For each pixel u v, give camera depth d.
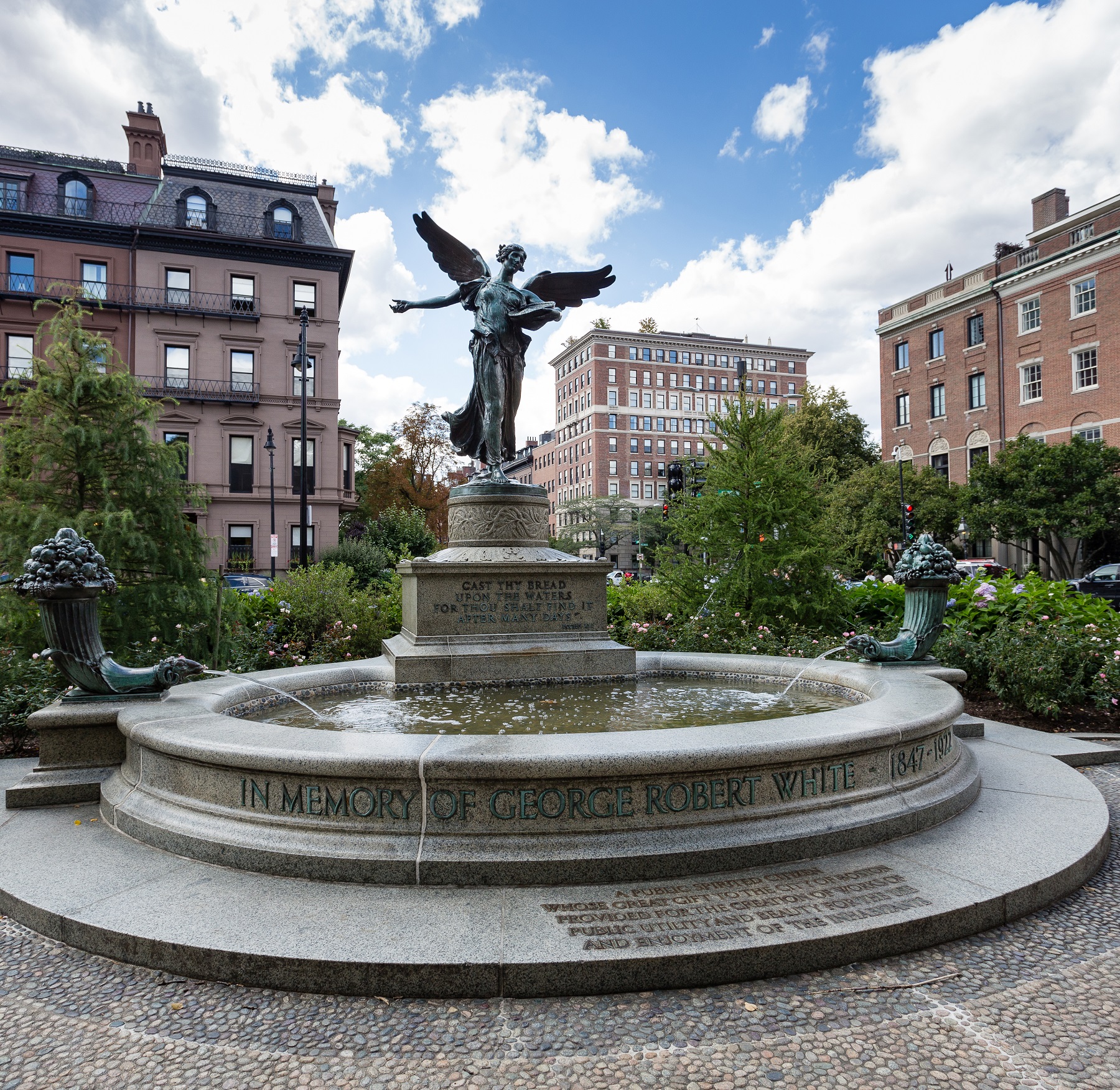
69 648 5.25
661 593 12.43
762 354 91.25
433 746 3.83
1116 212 34.75
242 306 38.41
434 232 9.22
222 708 5.55
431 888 3.52
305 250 38.66
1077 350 36.28
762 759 3.79
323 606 11.02
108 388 8.30
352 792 3.72
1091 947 3.29
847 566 11.93
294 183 41.41
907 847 4.03
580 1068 2.52
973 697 8.70
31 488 7.95
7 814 4.82
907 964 3.14
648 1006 2.85
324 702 6.61
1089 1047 2.63
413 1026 2.75
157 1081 2.49
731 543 11.32
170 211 38.09
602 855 3.53
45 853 4.09
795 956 3.04
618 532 72.38
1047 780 5.37
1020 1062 2.55
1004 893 3.47
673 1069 2.51
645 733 4.07
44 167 37.75
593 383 84.38
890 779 4.31
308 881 3.64
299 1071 2.53
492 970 2.89
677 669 8.18
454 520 8.43
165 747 4.19
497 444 8.66
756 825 3.80
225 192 39.59
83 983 3.06
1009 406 39.75
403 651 7.46
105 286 36.44
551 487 99.12
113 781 4.87
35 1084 2.49
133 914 3.34
